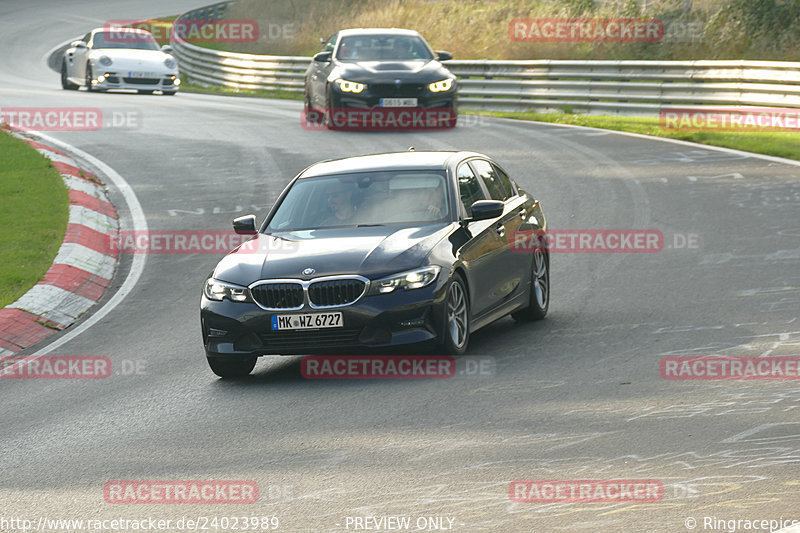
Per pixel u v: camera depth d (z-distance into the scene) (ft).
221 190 194.08
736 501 56.49
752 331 97.35
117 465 70.90
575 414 74.79
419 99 248.93
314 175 105.81
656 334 98.94
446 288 91.25
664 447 66.33
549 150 219.00
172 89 344.90
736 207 160.76
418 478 63.21
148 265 150.51
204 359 103.24
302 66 367.66
